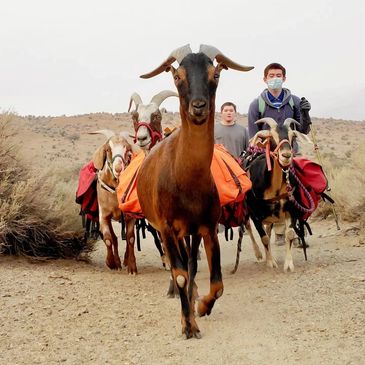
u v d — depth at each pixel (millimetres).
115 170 4398
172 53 2783
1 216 4926
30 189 5125
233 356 2533
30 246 5094
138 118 4711
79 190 4910
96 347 2748
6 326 3107
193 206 2822
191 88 2570
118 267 4855
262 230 4426
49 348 2754
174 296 3689
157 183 2924
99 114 42344
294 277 3967
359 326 2770
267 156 4105
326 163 7953
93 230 5207
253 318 3082
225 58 2873
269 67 4809
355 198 6293
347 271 3953
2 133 5473
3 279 4191
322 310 3092
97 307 3484
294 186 4203
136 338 2865
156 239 4809
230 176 3582
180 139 2756
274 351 2553
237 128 5703
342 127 41250
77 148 31109
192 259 3129
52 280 4203
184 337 2816
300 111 4891
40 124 39312
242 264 4801
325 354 2463
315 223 6797
